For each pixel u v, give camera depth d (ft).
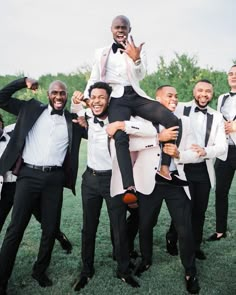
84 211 14.01
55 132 13.73
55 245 17.56
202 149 14.38
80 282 13.83
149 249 14.67
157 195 13.87
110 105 13.37
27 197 13.37
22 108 14.05
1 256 13.16
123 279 14.10
